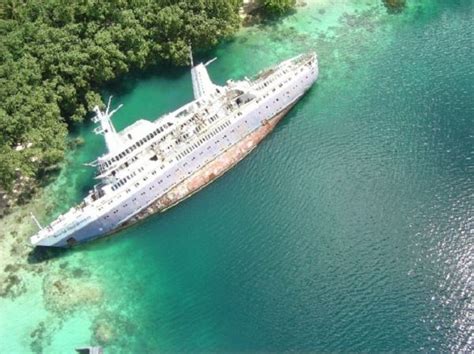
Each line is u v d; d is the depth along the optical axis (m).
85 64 117.56
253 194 104.62
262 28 132.75
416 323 86.12
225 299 91.94
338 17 134.12
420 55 125.50
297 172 106.62
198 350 87.31
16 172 111.00
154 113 119.56
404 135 110.38
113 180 101.62
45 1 125.38
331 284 91.19
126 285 96.12
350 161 107.12
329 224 98.31
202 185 107.44
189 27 121.56
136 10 122.56
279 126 115.19
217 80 123.56
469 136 109.06
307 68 115.88
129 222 103.88
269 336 87.25
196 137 106.50
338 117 115.06
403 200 100.25
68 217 100.38
